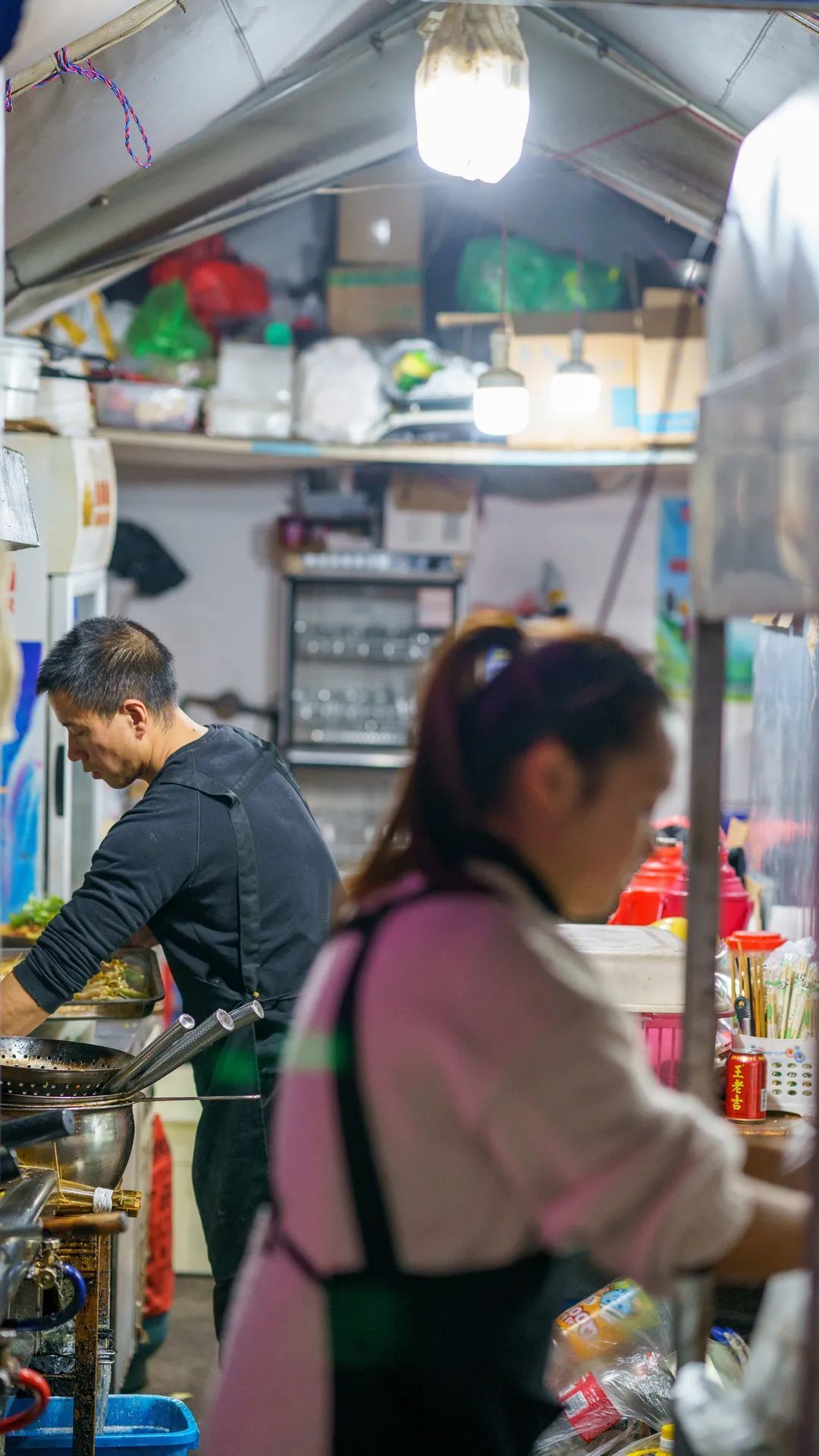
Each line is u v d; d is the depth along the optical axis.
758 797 4.26
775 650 3.92
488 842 1.23
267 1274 1.27
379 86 3.48
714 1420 1.32
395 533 6.26
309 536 6.30
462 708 1.25
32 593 3.96
